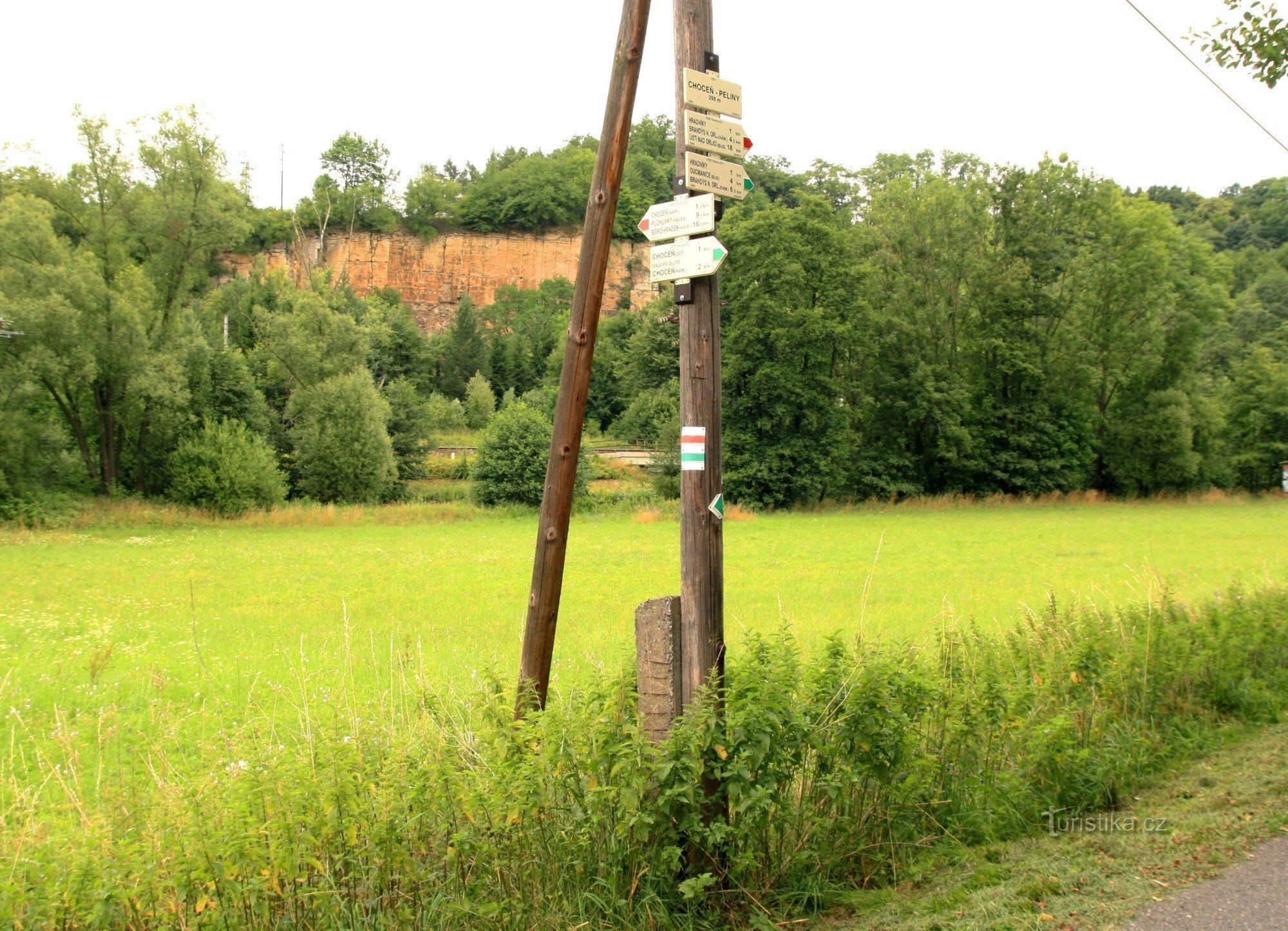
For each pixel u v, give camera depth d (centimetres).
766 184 14412
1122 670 778
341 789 422
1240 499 6284
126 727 813
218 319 7594
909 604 1838
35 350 3794
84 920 371
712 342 519
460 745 504
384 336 7981
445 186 14888
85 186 4309
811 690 557
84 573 2394
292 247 12875
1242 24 1015
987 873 498
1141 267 5772
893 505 5681
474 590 2147
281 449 5297
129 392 4197
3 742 823
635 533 3934
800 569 2577
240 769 473
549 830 464
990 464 6003
